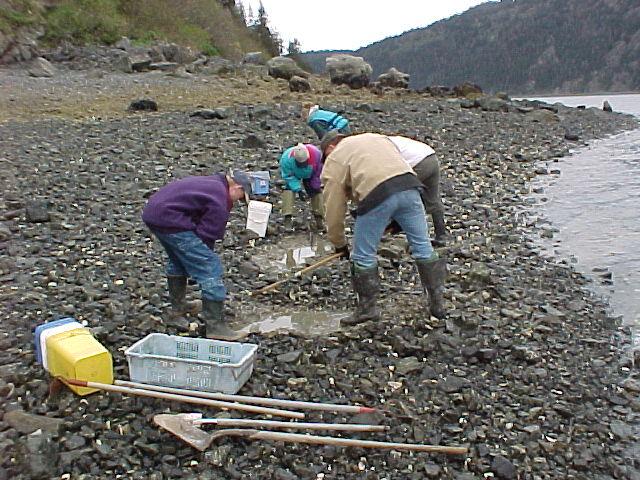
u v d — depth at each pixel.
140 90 20.42
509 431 4.50
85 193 9.95
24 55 22.61
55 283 6.74
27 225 8.51
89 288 6.61
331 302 6.70
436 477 4.02
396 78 26.08
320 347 5.54
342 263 7.69
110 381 4.67
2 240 7.91
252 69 26.16
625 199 11.29
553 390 5.05
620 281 7.61
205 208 5.49
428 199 8.17
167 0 34.31
